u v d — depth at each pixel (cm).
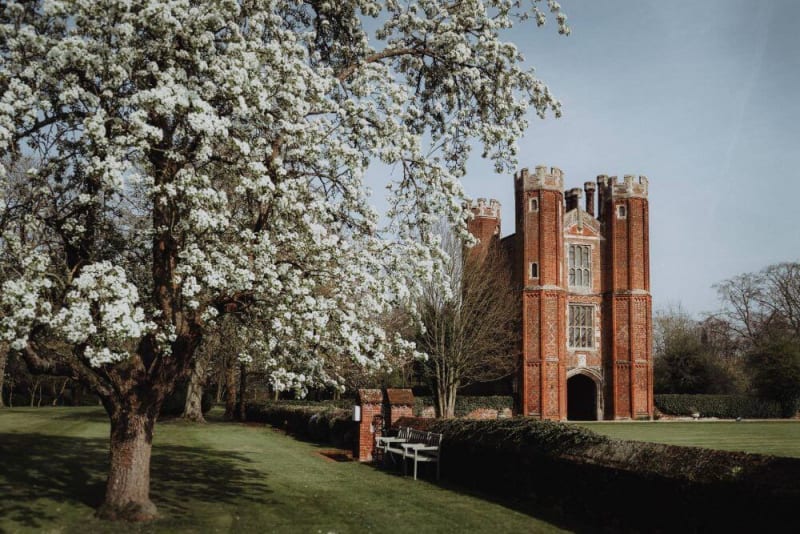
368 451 1711
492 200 4766
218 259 887
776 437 2620
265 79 960
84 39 877
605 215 4422
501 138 1305
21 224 930
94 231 1076
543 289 4075
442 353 3316
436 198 1130
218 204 891
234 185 1066
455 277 3350
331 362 1300
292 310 935
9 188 937
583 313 4309
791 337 5447
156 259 1030
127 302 798
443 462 1398
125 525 912
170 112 859
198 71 941
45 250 1036
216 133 862
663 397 4347
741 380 5516
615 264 4306
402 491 1225
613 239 4328
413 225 1182
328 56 1388
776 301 5856
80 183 1016
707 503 768
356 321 1006
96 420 2812
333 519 974
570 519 988
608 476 928
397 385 3912
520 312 4106
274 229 1016
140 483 975
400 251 1066
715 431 3016
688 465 812
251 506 1059
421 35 1378
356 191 1073
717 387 4734
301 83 962
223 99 951
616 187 4369
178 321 996
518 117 1373
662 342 7081
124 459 971
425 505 1089
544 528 930
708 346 6122
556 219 4178
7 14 840
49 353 951
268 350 991
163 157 965
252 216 1070
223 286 887
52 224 992
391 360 1666
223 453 1789
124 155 880
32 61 865
